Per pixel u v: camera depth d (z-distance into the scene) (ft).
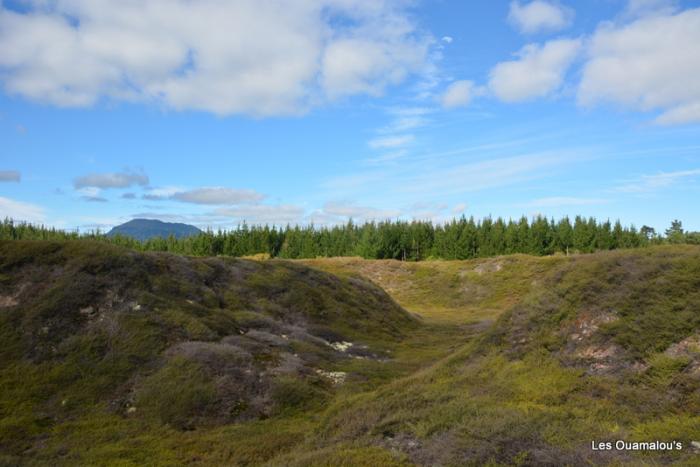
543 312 59.72
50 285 71.31
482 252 280.31
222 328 75.36
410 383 56.80
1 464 40.57
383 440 40.65
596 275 59.72
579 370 47.91
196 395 54.54
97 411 52.16
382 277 223.71
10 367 57.41
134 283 77.56
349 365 74.95
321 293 113.91
